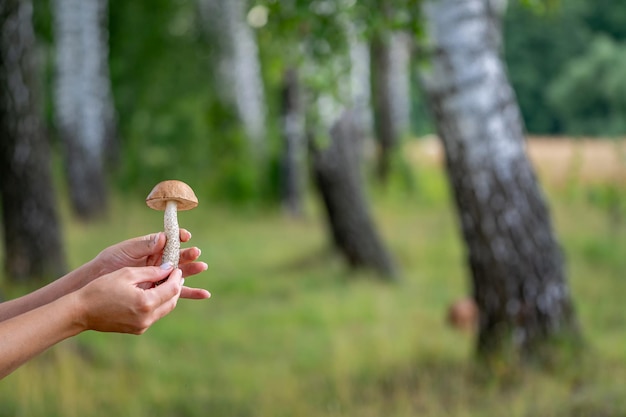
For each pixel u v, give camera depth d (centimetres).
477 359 547
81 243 1123
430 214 1480
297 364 605
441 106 547
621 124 2600
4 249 736
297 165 1545
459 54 536
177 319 754
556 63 3559
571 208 1353
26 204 722
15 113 709
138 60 1944
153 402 503
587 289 823
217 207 1573
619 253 999
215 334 708
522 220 537
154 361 603
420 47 540
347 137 1010
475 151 539
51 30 1677
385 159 1831
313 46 555
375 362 581
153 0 1923
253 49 1792
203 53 1950
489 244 540
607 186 1414
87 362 570
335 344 640
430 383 517
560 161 2022
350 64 567
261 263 1066
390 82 1861
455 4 533
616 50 3064
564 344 527
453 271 1016
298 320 766
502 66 562
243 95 1769
